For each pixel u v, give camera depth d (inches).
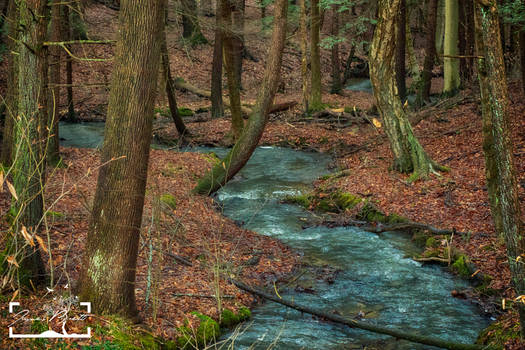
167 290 297.4
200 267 344.5
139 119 229.6
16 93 421.7
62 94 1060.5
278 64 516.4
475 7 303.0
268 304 316.8
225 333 276.1
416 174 536.1
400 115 558.6
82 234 340.8
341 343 269.4
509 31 1061.1
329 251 408.2
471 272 340.2
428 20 941.2
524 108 703.7
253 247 402.3
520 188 446.3
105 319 231.6
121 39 227.5
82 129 910.4
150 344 233.5
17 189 243.9
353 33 1290.6
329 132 862.5
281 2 496.1
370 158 668.7
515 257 213.2
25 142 240.8
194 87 1213.7
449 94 944.9
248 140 526.3
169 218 418.3
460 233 395.5
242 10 792.9
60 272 283.9
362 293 332.5
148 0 224.7
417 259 381.4
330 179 595.8
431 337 267.6
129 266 240.5
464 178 513.7
